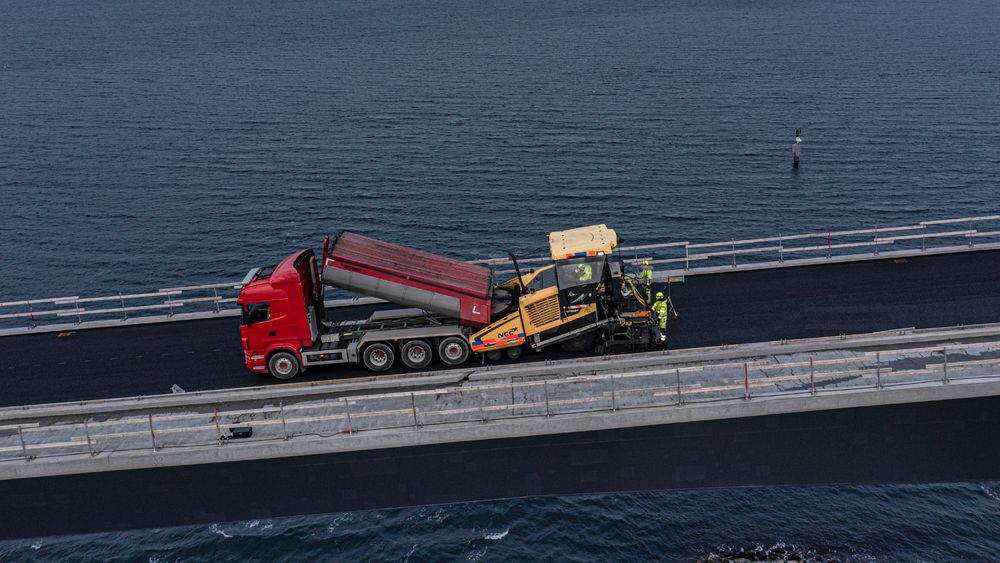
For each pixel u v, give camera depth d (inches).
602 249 1088.2
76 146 3454.7
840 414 964.6
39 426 992.9
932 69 4446.4
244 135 3582.7
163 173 3038.9
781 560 1224.8
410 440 944.3
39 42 7111.2
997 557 1226.6
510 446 964.6
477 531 1307.8
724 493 1374.3
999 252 1393.9
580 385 1034.7
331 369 1147.3
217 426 935.7
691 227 2336.4
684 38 6289.4
